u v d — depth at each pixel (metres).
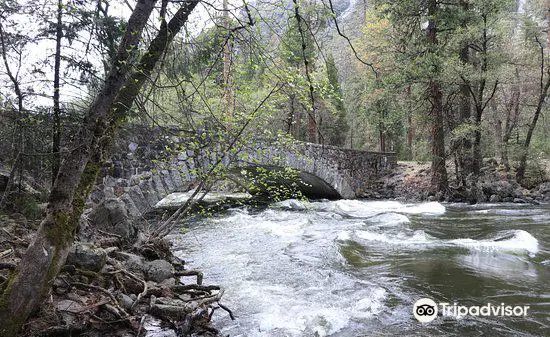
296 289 5.85
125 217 6.95
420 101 20.42
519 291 5.64
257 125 6.36
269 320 4.66
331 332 4.37
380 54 20.55
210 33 4.27
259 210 15.91
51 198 3.24
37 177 7.25
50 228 3.18
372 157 24.23
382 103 25.95
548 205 16.70
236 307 5.11
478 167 20.30
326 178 19.48
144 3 3.45
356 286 5.95
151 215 13.30
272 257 7.88
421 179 22.20
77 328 3.66
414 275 6.46
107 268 4.87
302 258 7.74
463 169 20.28
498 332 4.34
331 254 7.89
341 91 33.66
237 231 11.14
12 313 3.02
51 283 3.23
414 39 19.89
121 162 9.27
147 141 6.00
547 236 9.45
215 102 5.55
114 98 3.42
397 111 21.20
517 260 7.27
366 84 24.75
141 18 3.45
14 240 4.92
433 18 18.42
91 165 3.53
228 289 5.86
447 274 6.46
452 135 19.80
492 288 5.77
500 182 19.16
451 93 19.53
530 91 25.36
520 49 22.81
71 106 6.00
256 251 8.48
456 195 18.91
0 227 5.32
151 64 3.88
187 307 4.58
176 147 6.27
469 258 7.45
